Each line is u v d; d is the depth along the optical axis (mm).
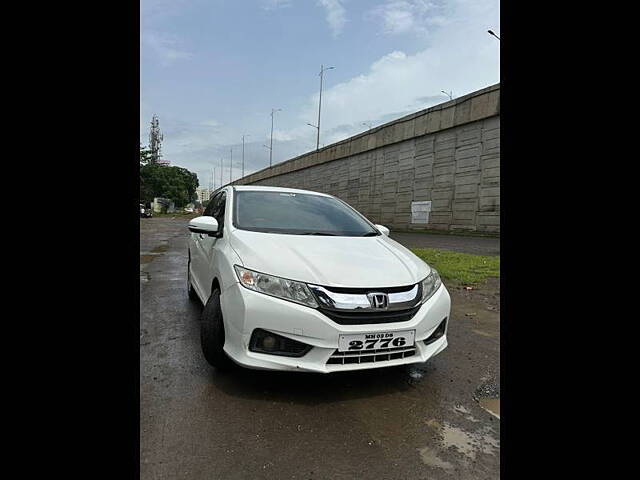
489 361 2850
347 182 25859
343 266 2262
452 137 17062
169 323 3568
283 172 37469
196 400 2111
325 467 1592
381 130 21922
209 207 4430
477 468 1605
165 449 1665
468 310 4430
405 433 1869
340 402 2152
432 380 2492
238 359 2092
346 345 2033
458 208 16734
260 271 2164
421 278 2434
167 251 10164
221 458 1620
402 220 20266
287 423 1913
